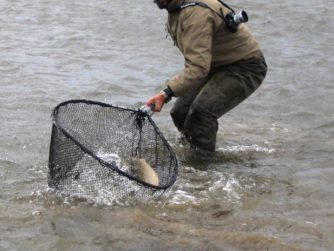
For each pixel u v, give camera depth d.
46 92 9.66
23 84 10.04
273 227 5.50
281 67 11.91
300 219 5.68
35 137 7.64
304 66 12.02
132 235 5.28
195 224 5.54
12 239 5.17
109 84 10.27
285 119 9.00
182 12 6.57
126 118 6.70
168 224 5.50
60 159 5.95
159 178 6.36
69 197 5.93
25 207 5.74
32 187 6.18
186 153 7.34
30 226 5.39
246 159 7.33
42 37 13.51
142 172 6.20
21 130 7.88
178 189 6.29
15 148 7.26
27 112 8.62
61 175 5.98
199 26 6.51
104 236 5.25
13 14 15.66
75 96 9.56
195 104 7.17
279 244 5.16
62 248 5.06
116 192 5.87
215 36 6.90
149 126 6.71
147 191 5.82
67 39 13.38
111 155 6.55
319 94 10.24
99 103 6.64
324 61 12.37
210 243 5.16
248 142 7.95
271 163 7.20
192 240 5.22
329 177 6.72
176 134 7.98
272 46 13.49
